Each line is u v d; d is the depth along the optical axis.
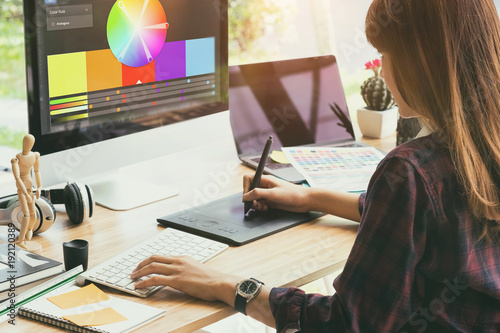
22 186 1.17
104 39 1.39
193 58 1.59
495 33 0.91
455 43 0.88
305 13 3.64
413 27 0.90
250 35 4.00
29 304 0.96
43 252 1.16
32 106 1.29
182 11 1.54
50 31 1.29
